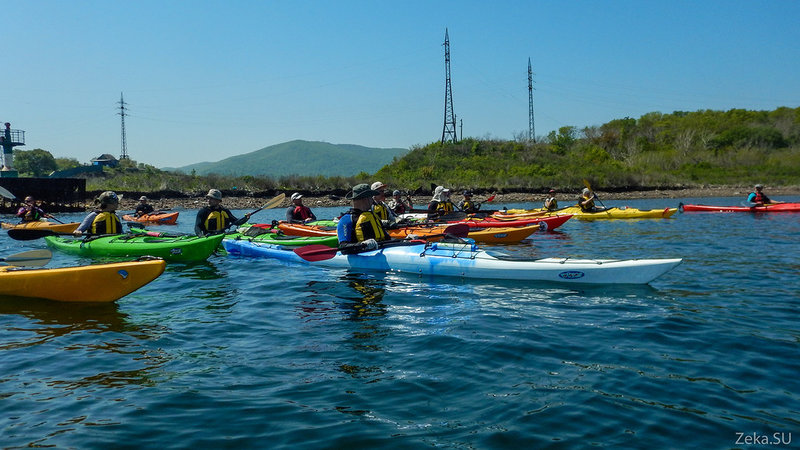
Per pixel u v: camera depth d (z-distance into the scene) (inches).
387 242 326.3
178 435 117.8
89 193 1143.6
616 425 121.5
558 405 131.8
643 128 2470.5
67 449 111.5
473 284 275.4
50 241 437.1
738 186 1674.5
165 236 389.7
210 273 319.3
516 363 161.0
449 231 422.9
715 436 116.4
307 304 238.8
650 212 689.0
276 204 441.4
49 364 162.6
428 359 165.0
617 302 236.7
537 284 274.4
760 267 322.7
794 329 193.0
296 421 124.3
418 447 112.0
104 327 203.3
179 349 177.0
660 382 145.9
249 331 197.6
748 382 145.4
